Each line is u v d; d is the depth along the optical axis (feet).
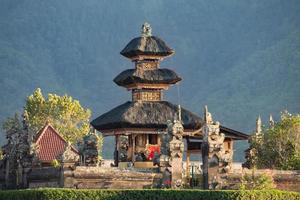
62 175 332.19
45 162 470.80
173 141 341.41
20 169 380.78
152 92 403.54
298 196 331.36
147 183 337.11
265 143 400.06
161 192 318.86
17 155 388.16
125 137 408.46
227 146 387.55
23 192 324.80
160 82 401.90
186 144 393.50
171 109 391.86
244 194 319.68
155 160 345.31
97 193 315.99
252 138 407.44
